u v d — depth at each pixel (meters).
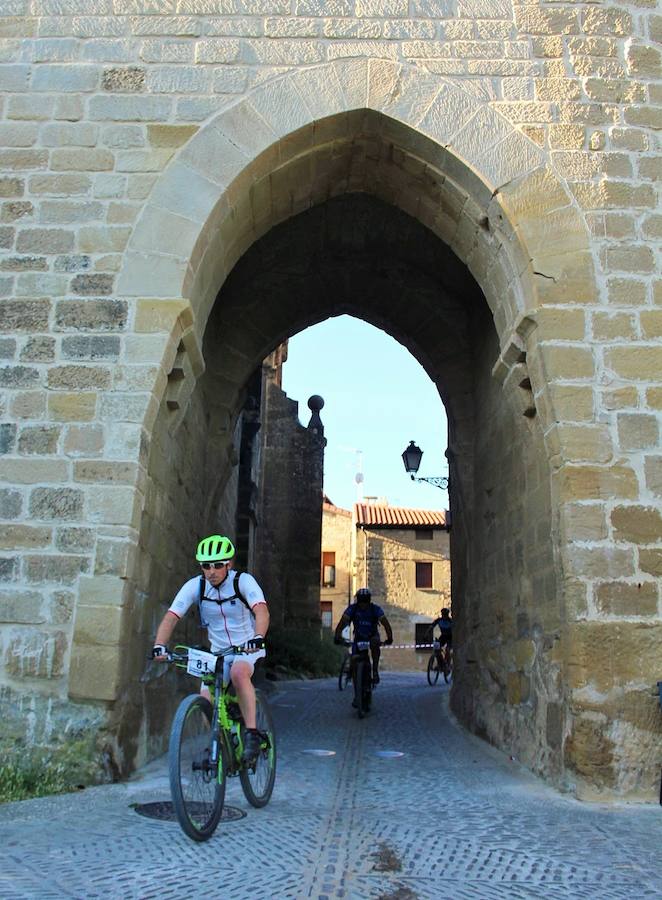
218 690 4.73
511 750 7.70
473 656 9.80
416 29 7.41
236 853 4.02
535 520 7.23
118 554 5.99
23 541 6.03
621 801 5.54
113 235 6.75
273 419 23.67
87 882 3.53
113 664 5.77
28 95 7.12
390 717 10.94
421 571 38.31
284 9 7.42
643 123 7.20
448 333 10.79
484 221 7.41
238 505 18.14
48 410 6.32
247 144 7.04
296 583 22.52
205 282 7.36
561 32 7.43
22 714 5.73
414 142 7.29
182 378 7.05
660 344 6.56
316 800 5.49
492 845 4.27
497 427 8.99
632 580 5.99
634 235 6.87
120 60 7.24
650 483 6.21
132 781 5.92
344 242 10.46
